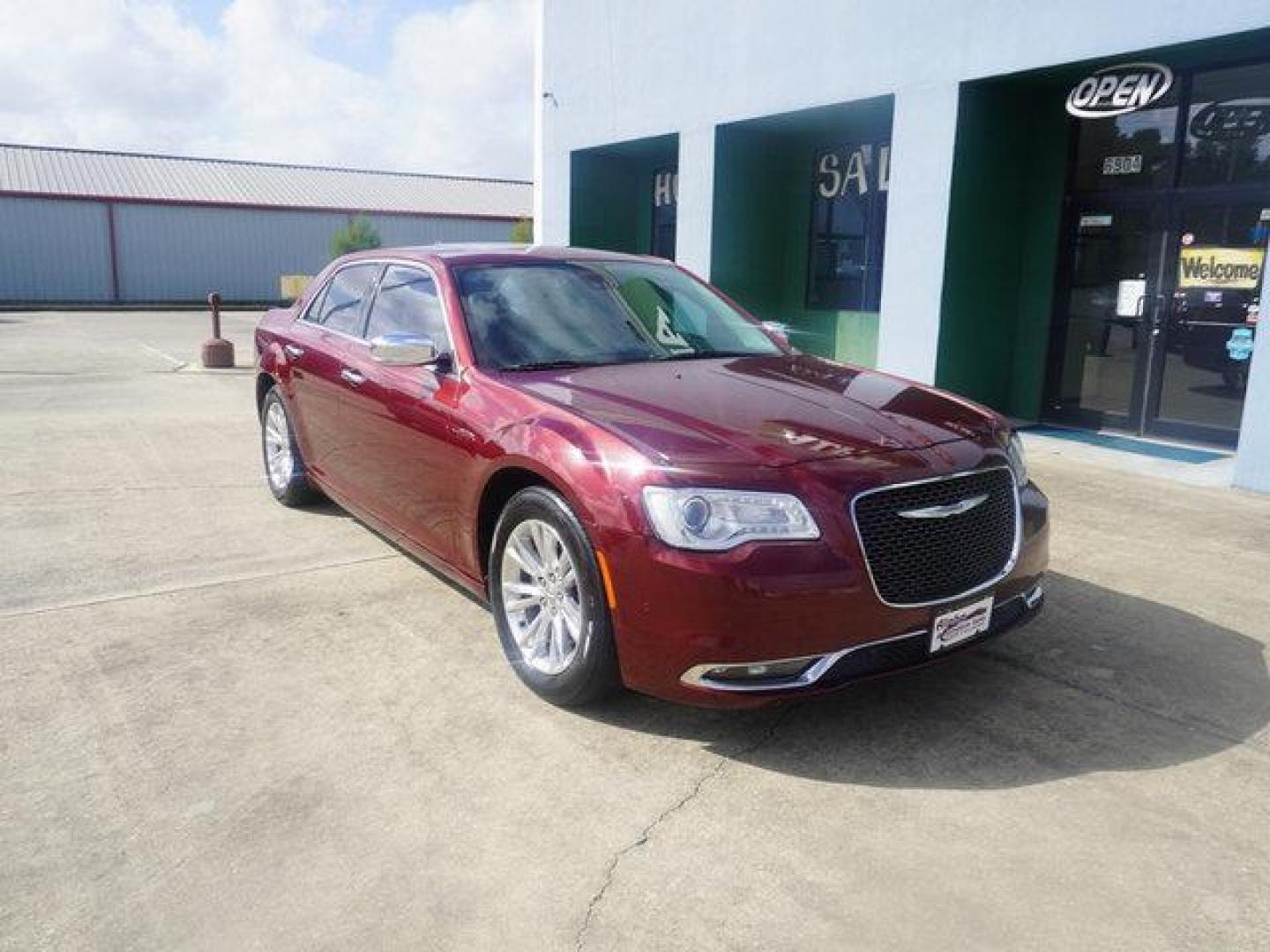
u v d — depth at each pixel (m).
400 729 3.42
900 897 2.56
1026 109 9.16
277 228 34.22
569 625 3.48
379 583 4.85
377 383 4.65
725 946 2.39
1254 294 8.01
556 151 14.09
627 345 4.43
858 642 3.08
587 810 2.95
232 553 5.30
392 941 2.40
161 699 3.62
